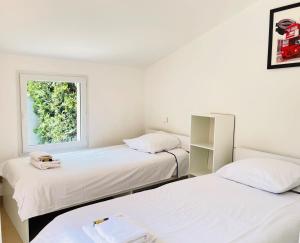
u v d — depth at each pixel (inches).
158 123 162.9
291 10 95.5
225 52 119.5
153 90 164.7
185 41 134.1
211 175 99.6
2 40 111.8
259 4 105.0
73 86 147.0
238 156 112.5
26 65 129.1
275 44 100.8
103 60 148.8
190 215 67.3
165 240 55.7
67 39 117.6
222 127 112.3
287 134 99.8
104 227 54.7
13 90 126.2
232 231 59.4
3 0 85.9
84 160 114.2
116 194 104.7
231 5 105.2
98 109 154.1
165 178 120.7
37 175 91.7
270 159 93.9
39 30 107.0
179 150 134.2
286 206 72.5
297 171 84.0
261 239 56.2
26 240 87.4
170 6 100.1
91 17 101.5
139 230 53.8
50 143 140.9
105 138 158.6
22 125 129.9
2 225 103.0
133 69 166.2
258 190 84.1
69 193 92.3
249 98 111.4
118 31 115.5
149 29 116.9
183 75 142.2
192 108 138.4
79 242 53.6
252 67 109.5
